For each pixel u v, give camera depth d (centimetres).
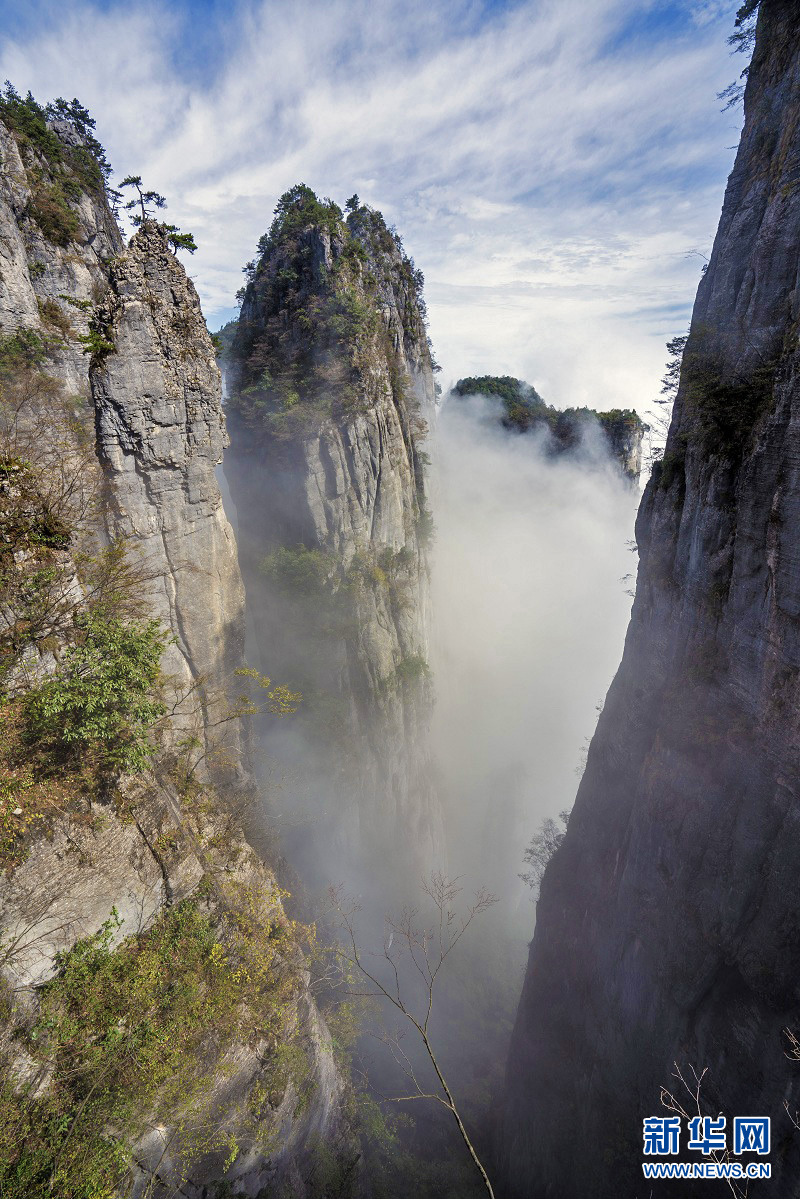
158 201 2027
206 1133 1542
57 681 1344
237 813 2477
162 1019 1482
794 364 1780
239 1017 1723
